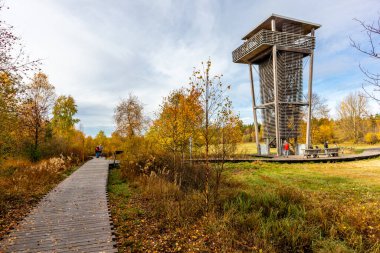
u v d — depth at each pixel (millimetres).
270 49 23281
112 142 35781
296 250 5328
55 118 31734
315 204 7637
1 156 11219
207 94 7430
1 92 9531
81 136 33156
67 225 6270
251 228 6289
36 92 20656
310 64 23969
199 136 10000
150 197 9500
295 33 24172
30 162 17984
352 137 50500
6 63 7988
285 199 8172
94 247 5078
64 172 16453
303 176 13008
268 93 25578
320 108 39344
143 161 14938
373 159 21016
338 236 5855
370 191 9469
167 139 12070
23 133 17891
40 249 4945
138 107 31359
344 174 13461
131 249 5312
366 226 6102
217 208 7566
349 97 50281
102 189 10672
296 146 24891
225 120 7641
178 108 10859
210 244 5570
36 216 6957
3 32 7605
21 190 10070
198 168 11625
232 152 8430
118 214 7602
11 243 5191
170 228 6492
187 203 7949
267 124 26078
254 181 12047
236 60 26797
